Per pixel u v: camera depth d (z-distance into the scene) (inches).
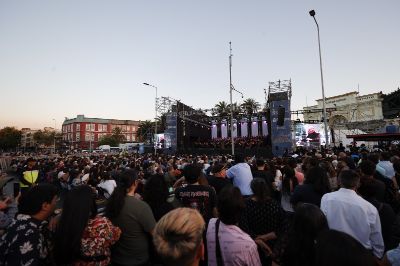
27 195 95.0
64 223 89.4
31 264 83.9
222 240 96.0
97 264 94.4
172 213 65.4
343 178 133.5
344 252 47.6
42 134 4407.0
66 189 449.7
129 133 5027.1
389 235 139.9
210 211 152.4
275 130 1218.6
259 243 132.4
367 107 1935.3
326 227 83.7
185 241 58.7
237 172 232.5
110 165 455.5
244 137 1657.2
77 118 4579.2
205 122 1897.1
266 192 141.6
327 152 652.7
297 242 80.9
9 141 4106.8
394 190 214.4
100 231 97.6
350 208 125.3
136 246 114.7
